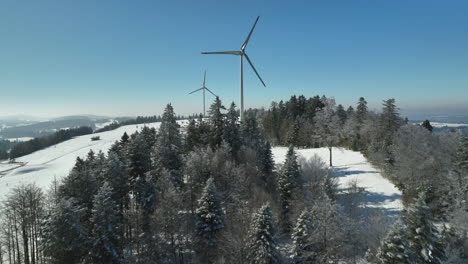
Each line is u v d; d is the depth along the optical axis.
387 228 29.14
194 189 45.88
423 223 24.61
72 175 36.31
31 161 133.62
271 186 50.75
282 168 47.28
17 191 36.12
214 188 36.28
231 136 57.78
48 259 29.00
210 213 34.19
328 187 41.47
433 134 62.81
